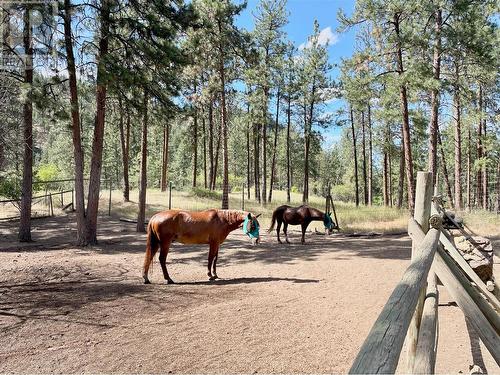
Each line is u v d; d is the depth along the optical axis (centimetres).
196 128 3416
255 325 562
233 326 558
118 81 1184
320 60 2964
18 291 739
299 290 754
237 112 3528
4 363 439
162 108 1366
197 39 1820
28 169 1386
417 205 377
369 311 624
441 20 1694
